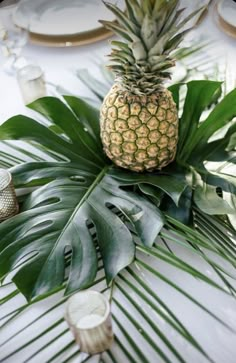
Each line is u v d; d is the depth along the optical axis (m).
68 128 0.74
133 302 0.55
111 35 0.98
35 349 0.52
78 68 0.93
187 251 0.61
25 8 1.01
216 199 0.63
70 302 0.50
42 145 0.72
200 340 0.52
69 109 0.75
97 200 0.65
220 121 0.71
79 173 0.70
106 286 0.57
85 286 0.56
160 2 0.57
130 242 0.58
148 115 0.64
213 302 0.55
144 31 0.58
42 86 0.86
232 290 0.56
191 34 0.93
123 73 0.63
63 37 0.96
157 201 0.65
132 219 0.61
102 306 0.50
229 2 0.98
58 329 0.53
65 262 0.58
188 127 0.74
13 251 0.58
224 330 0.52
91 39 0.97
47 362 0.50
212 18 1.00
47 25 0.99
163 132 0.65
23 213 0.63
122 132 0.65
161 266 0.59
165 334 0.52
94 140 0.74
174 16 0.60
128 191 0.66
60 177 0.69
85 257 0.57
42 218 0.62
